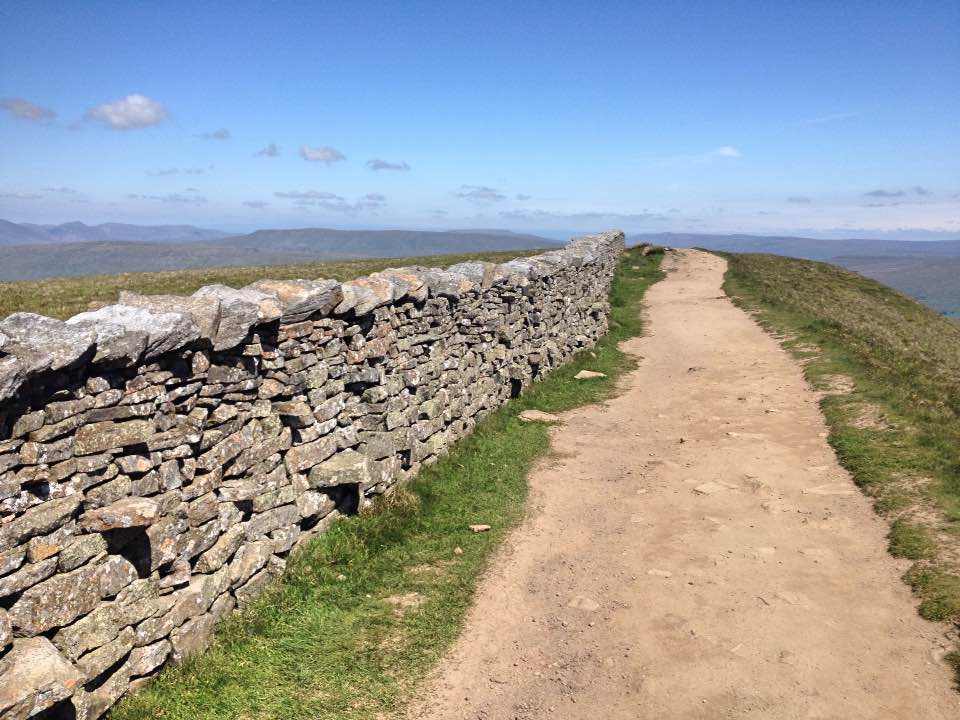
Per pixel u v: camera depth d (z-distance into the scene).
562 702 6.91
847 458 13.08
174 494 6.91
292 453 9.07
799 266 52.84
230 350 7.78
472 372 15.17
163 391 6.82
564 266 22.41
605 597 8.89
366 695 6.98
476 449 14.33
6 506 5.22
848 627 7.84
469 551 10.21
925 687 6.70
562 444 15.27
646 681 7.13
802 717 6.43
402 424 11.78
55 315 14.73
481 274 15.50
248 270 33.03
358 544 9.80
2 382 4.95
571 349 23.19
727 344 25.50
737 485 12.39
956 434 13.49
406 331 12.07
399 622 8.29
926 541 9.54
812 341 24.19
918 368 19.86
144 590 6.44
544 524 11.25
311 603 8.33
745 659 7.37
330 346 9.91
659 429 16.16
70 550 5.71
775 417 16.36
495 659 7.66
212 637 7.39
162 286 23.25
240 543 8.00
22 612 5.30
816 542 10.00
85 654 5.82
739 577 9.13
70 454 5.79
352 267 34.19
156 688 6.48
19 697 4.84
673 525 10.93
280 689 6.90
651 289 40.84
